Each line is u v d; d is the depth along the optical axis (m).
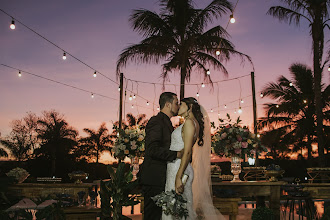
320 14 14.82
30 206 4.02
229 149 6.22
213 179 5.95
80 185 6.67
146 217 3.82
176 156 3.67
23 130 32.97
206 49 14.95
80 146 38.03
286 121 24.08
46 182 7.21
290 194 5.85
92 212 4.23
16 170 6.69
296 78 23.69
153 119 3.86
